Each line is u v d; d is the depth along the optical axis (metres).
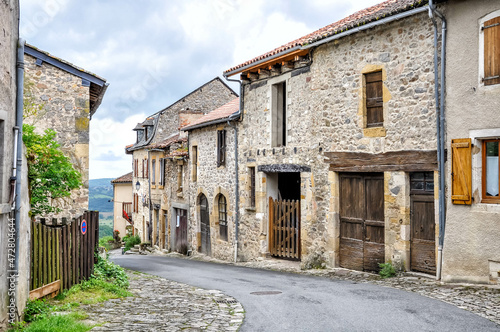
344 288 8.60
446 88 8.73
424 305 6.89
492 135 8.02
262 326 6.10
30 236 6.68
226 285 9.65
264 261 14.03
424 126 9.26
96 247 9.66
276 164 13.59
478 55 8.25
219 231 17.64
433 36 9.10
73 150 11.22
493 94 8.02
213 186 17.84
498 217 7.93
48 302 7.04
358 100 10.72
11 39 5.93
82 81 11.37
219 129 17.25
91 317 6.52
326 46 11.62
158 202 24.83
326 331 5.77
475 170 8.30
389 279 9.36
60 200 10.96
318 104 11.86
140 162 29.27
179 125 25.19
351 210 11.07
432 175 9.27
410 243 9.72
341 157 11.15
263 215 14.41
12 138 5.91
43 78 11.00
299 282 9.65
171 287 9.47
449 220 8.62
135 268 13.95
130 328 5.97
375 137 10.30
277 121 14.10
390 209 9.92
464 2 8.45
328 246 11.53
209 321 6.41
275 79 13.82
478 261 8.18
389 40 10.00
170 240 22.80
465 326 5.75
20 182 5.90
